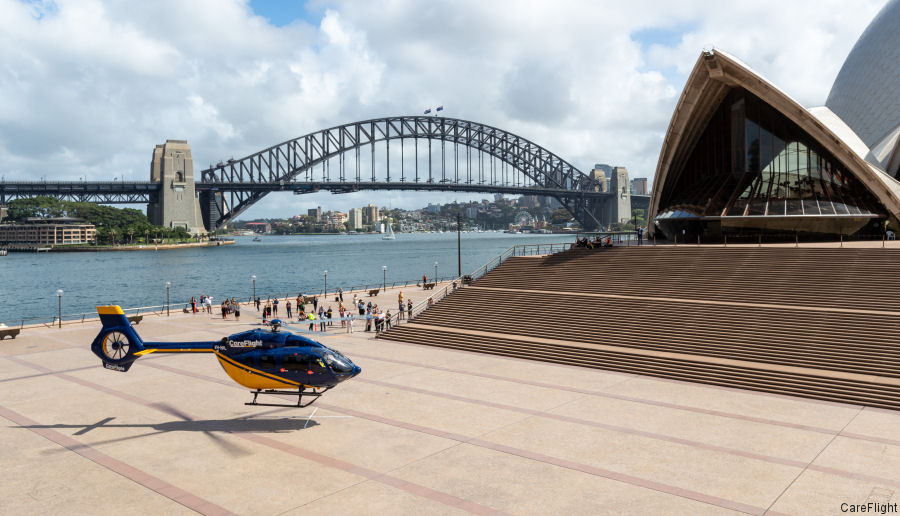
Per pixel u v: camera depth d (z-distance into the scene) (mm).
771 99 47906
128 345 24219
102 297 97812
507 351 33438
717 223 50531
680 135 54562
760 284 34562
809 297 31828
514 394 25797
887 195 45156
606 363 30000
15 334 40156
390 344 37281
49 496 16531
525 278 44281
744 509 15273
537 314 37188
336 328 44406
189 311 53969
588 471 17797
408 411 23688
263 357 22766
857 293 31047
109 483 17359
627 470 17797
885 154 51938
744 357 27969
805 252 36719
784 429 20906
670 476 17344
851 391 23891
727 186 52500
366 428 21828
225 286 112875
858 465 17828
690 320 31812
